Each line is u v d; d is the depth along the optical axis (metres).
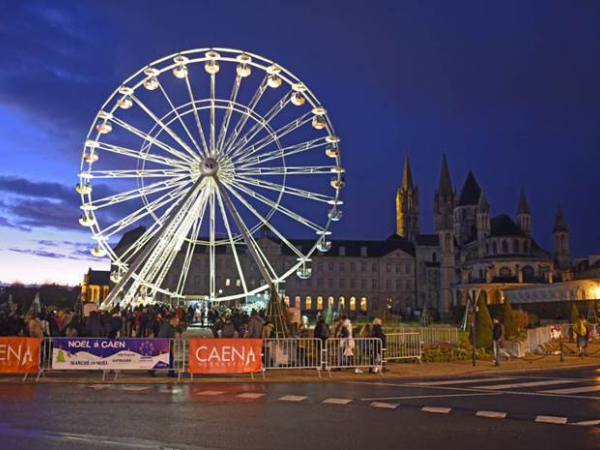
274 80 44.09
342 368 26.70
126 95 43.00
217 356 22.75
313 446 12.36
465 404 17.84
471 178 168.25
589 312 62.50
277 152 45.75
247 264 137.00
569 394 20.17
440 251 142.62
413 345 30.86
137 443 12.27
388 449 12.21
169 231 44.22
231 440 12.71
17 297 124.75
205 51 43.12
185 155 43.34
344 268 144.62
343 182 46.69
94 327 26.92
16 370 21.77
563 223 135.25
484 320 37.28
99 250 43.91
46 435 12.86
